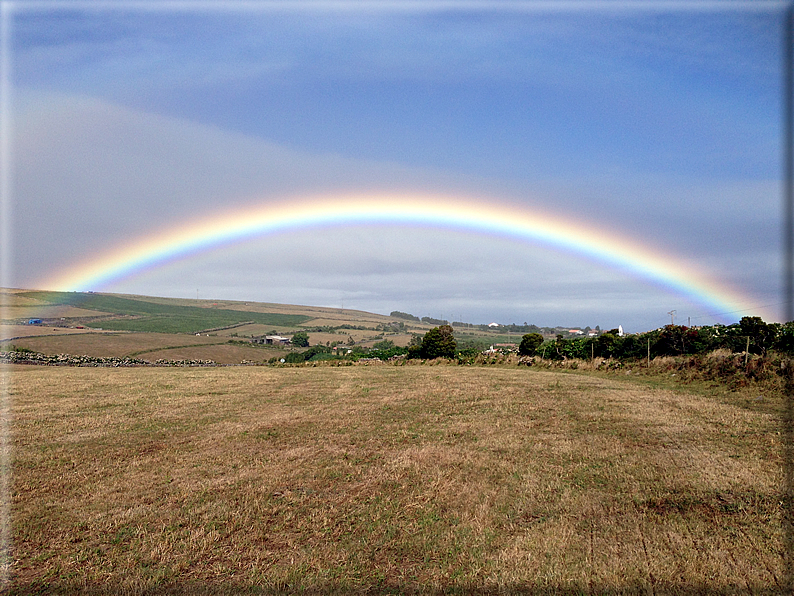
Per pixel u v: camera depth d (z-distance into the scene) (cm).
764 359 1691
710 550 551
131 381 2430
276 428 1284
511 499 729
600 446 987
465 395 1797
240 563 575
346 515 695
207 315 14162
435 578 529
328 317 17450
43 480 880
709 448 930
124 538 646
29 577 557
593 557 554
